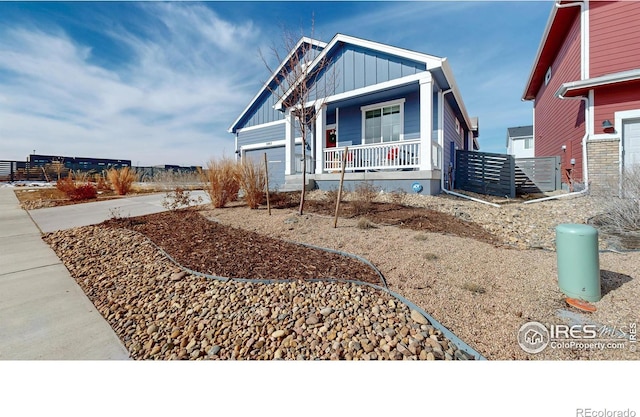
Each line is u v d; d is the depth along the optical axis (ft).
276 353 5.95
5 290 9.14
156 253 11.53
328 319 6.89
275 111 42.14
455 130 38.86
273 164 42.55
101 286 9.34
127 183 36.63
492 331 6.68
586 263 7.86
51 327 7.14
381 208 19.44
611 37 24.43
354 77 28.45
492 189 29.89
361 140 32.48
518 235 15.12
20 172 61.26
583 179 25.14
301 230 14.26
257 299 7.82
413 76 24.58
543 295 8.29
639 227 14.51
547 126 40.86
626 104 23.20
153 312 7.68
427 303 7.71
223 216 17.99
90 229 15.94
